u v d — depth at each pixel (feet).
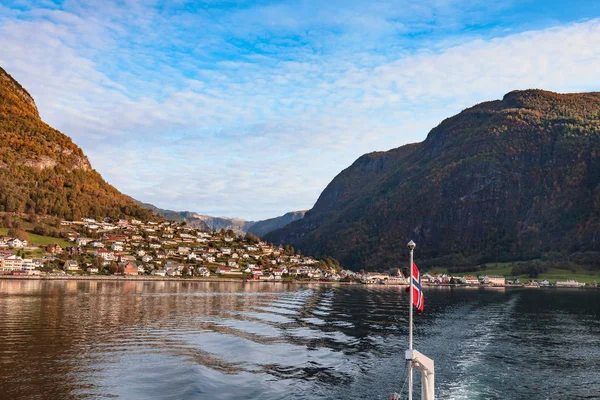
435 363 213.25
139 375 179.52
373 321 353.10
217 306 431.84
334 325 326.44
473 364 212.23
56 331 263.08
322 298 579.07
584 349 250.37
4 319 299.38
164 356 211.41
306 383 177.88
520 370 202.69
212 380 176.24
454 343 262.47
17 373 176.65
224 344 244.01
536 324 350.84
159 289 638.12
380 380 183.93
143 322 309.83
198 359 208.33
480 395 168.35
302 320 349.20
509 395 168.76
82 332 263.70
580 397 167.32
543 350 246.47
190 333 273.75
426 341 267.59
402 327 322.55
